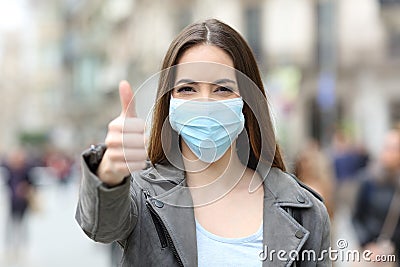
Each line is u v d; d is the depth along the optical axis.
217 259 3.92
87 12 99.56
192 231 3.90
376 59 49.94
